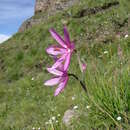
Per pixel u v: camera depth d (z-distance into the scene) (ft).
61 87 7.54
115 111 15.08
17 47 68.69
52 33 7.48
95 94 16.14
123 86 15.84
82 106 19.29
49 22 74.74
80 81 8.11
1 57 67.36
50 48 7.61
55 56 7.54
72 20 65.16
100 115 15.57
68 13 72.18
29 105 35.04
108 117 15.19
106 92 15.79
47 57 57.06
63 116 24.14
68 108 26.68
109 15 60.03
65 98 30.32
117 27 52.90
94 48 46.75
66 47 7.52
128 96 15.35
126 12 57.82
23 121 30.60
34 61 58.08
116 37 47.70
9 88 47.14
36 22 95.35
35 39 67.72
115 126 14.67
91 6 69.26
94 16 63.41
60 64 7.59
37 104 34.65
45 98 36.37
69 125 19.27
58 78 7.58
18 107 36.32
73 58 43.80
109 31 52.44
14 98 41.78
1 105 39.37
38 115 30.50
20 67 58.80
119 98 15.12
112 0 67.67
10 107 37.63
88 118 16.51
